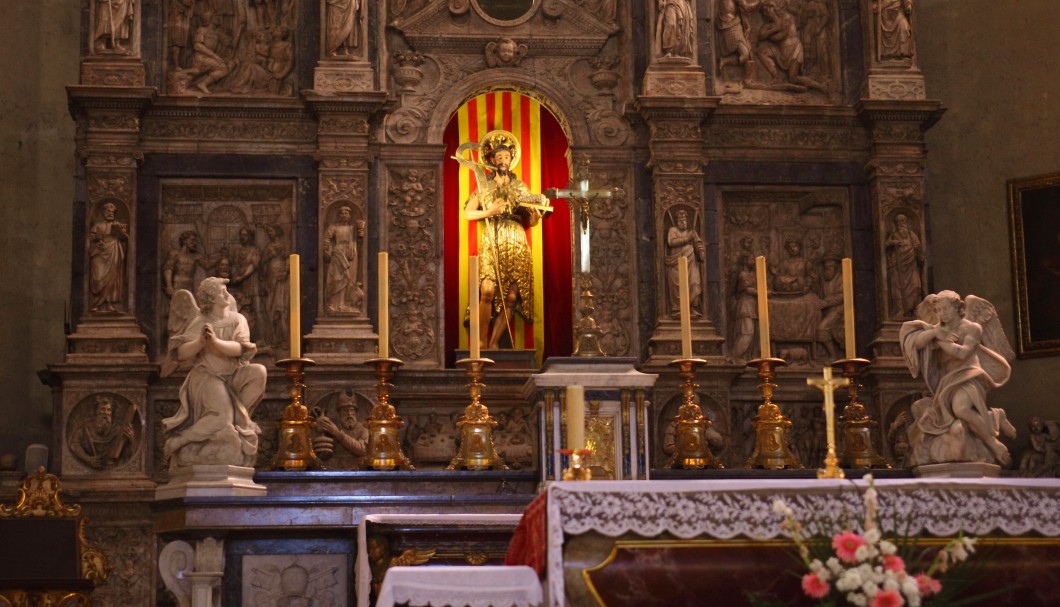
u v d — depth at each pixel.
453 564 10.55
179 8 16.38
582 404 8.97
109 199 15.54
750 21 17.16
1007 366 12.20
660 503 7.83
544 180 16.89
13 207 16.67
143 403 15.13
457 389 15.62
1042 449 15.76
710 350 15.96
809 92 17.03
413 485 11.59
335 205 15.93
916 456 12.05
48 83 17.16
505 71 16.72
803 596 7.71
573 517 7.76
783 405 16.16
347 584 11.22
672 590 7.70
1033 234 16.83
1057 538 8.05
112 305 15.34
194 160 15.95
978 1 17.77
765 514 7.84
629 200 16.53
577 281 16.22
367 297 15.90
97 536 14.77
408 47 16.69
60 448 14.95
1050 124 17.06
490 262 16.09
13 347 16.39
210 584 10.82
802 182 16.66
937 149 17.73
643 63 16.75
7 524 12.38
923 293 16.30
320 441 14.98
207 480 11.05
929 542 7.89
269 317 15.87
